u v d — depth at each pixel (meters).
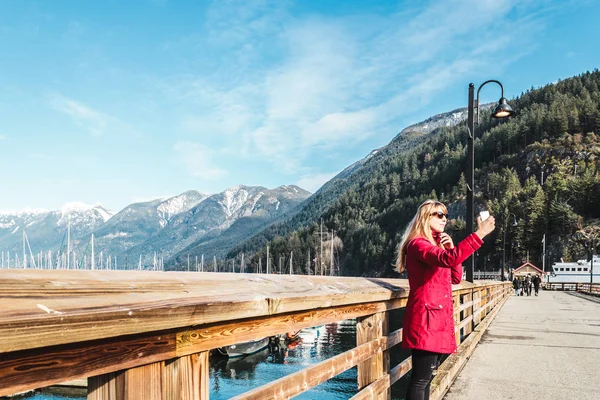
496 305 18.92
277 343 26.66
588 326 13.23
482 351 8.95
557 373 7.02
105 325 1.22
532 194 155.88
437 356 3.47
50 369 1.14
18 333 1.03
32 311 1.08
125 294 1.42
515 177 172.00
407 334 3.45
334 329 34.94
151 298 1.46
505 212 142.75
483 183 186.12
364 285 3.52
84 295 1.29
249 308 1.85
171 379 1.57
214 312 1.63
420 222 3.62
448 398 5.63
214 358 23.77
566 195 153.25
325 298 2.60
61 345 1.17
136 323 1.31
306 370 2.52
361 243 181.62
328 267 184.75
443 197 192.00
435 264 3.28
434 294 3.39
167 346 1.52
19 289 1.18
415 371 3.50
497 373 7.02
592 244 127.94
